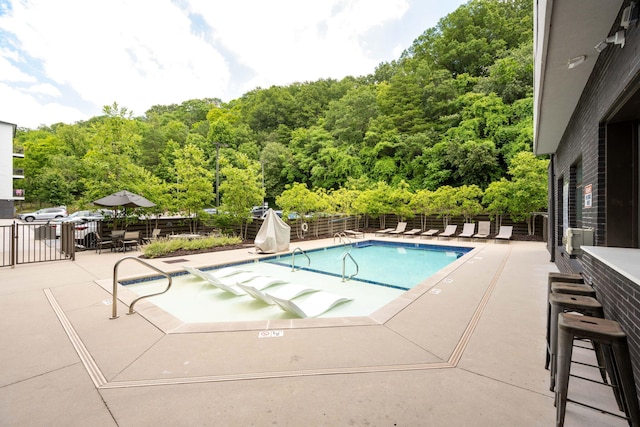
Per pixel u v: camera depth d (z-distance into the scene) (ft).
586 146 13.64
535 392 7.28
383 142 88.58
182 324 11.80
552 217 27.43
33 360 9.07
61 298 15.49
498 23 93.50
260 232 33.40
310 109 131.03
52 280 19.54
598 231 11.23
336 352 9.40
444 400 6.97
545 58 11.48
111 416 6.52
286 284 19.67
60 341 10.39
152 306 14.12
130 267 24.14
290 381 7.83
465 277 20.15
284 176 116.37
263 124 141.79
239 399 7.07
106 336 10.78
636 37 7.59
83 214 69.36
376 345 9.88
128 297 15.56
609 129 10.89
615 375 6.53
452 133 80.74
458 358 9.00
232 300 17.90
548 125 19.83
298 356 9.15
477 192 47.83
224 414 6.55
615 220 10.55
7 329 11.45
